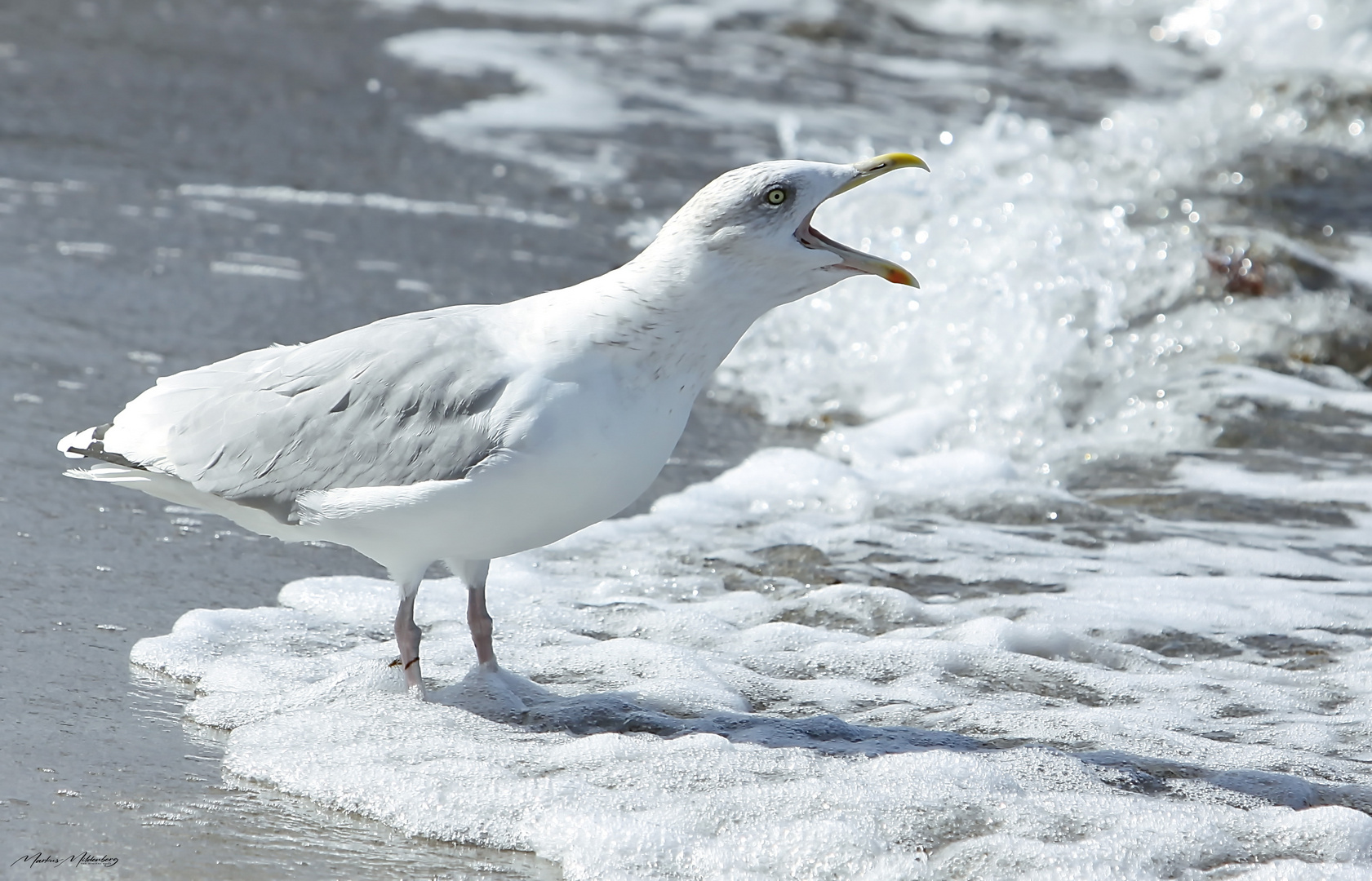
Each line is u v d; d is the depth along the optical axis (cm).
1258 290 1659
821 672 883
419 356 759
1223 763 771
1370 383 1576
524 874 641
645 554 1083
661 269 753
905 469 1311
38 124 2042
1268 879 637
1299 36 3591
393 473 745
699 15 3438
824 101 2736
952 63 3294
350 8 3108
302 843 653
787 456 1307
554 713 791
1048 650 946
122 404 1189
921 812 683
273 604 927
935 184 1861
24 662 805
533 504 745
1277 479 1312
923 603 1018
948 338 1550
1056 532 1177
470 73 2683
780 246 755
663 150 2303
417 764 715
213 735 753
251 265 1598
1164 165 2330
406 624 796
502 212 1923
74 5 2781
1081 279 1614
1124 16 3906
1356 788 743
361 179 2003
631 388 756
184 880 613
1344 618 1011
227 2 2992
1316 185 2300
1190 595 1048
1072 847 653
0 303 1391
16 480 1045
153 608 897
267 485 760
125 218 1711
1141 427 1431
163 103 2242
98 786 687
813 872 640
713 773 718
